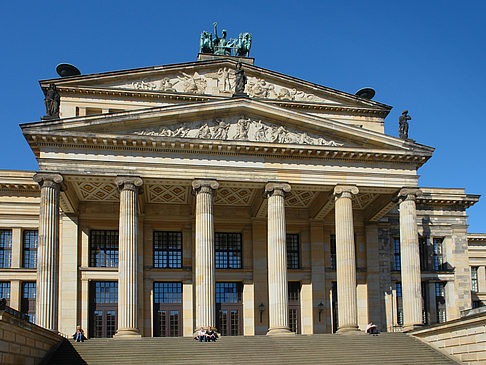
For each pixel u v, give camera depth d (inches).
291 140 2374.5
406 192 2422.5
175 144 2250.2
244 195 2603.3
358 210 2824.8
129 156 2235.5
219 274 2679.6
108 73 2706.7
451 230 3014.3
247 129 2347.4
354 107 2878.9
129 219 2181.3
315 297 2714.1
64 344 1948.8
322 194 2596.0
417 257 2374.5
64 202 2431.1
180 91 2758.4
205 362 1824.6
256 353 1926.7
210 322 2158.0
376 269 2768.2
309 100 2866.6
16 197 2657.5
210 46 3063.5
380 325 2726.4
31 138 2172.7
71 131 2180.1
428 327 2094.0
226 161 2308.1
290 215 2787.9
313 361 1870.1
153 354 1881.2
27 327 1598.2
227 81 2792.8
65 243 2554.1
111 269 2583.7
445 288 2960.1
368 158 2410.2
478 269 3427.7
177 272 2642.7
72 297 2513.5
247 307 2662.4
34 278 2600.9
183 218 2689.5
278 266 2271.2
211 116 2331.4
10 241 2650.1
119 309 2117.4
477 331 1817.2
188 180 2273.6
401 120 2506.2
